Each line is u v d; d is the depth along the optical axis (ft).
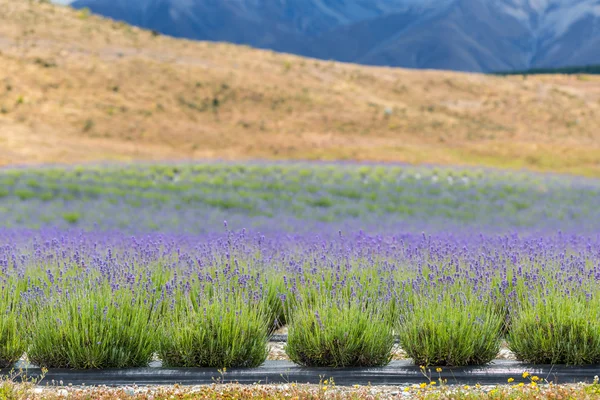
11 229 70.13
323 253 36.73
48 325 25.11
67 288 27.81
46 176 139.03
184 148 238.07
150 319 26.78
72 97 268.21
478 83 390.01
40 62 291.38
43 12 379.55
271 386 22.93
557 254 36.50
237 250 36.22
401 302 28.89
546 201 125.90
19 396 20.35
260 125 275.18
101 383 23.75
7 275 31.81
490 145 263.29
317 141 256.73
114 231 68.59
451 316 25.41
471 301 26.48
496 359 26.73
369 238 42.52
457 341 25.17
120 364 24.90
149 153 223.30
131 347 25.40
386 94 351.67
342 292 29.53
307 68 375.04
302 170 156.66
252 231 59.26
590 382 23.11
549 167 229.04
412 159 231.50
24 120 236.22
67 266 33.78
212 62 352.08
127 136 241.96
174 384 23.53
